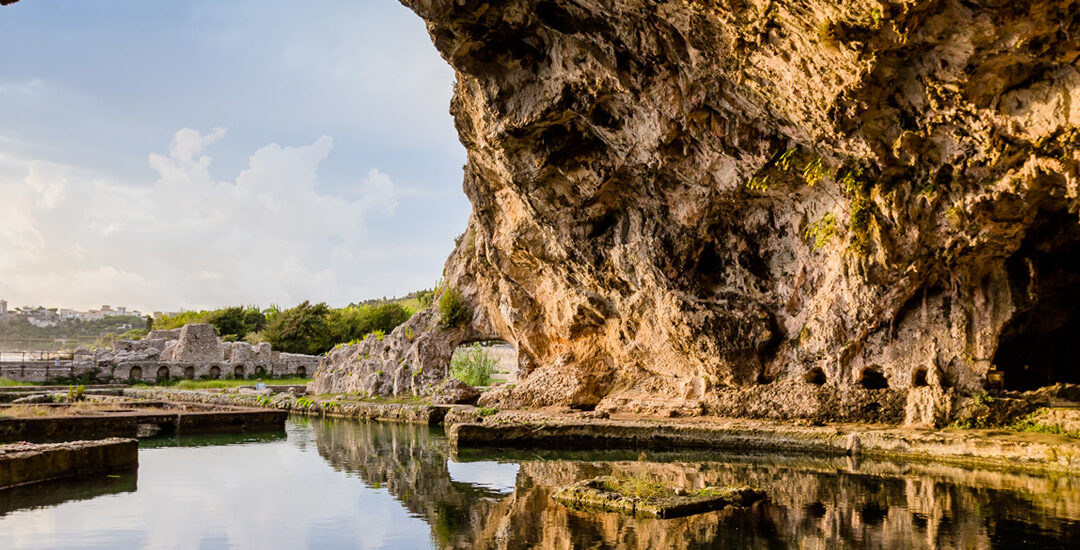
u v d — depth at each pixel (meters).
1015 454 14.68
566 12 16.39
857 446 16.92
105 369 47.28
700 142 18.03
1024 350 20.19
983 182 14.82
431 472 15.55
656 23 15.37
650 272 21.36
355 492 13.26
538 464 16.62
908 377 18.09
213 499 12.60
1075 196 13.33
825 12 12.12
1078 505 11.05
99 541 9.72
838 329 18.75
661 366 23.95
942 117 13.91
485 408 25.86
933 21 12.12
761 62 14.23
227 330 70.62
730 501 11.52
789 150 17.02
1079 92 12.09
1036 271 17.14
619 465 16.20
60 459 14.41
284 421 26.20
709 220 20.06
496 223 26.70
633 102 17.61
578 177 20.70
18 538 9.83
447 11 16.52
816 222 18.28
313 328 61.59
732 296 20.67
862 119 14.51
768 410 20.25
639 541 9.27
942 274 17.38
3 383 42.66
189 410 27.48
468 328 33.81
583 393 25.66
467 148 24.47
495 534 9.91
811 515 10.63
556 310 26.88
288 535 10.05
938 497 11.80
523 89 18.84
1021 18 11.48
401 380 33.16
